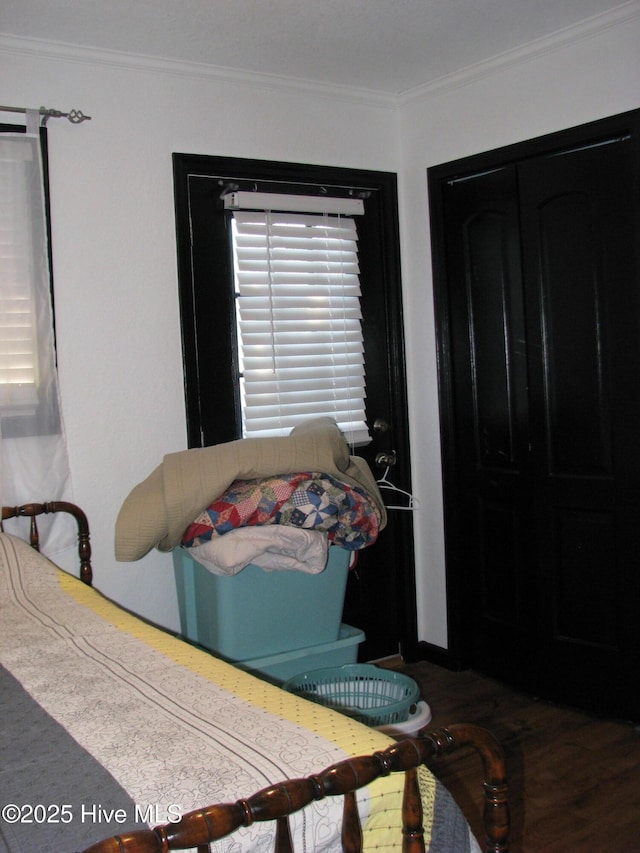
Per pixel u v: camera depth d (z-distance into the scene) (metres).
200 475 2.15
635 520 2.51
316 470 2.26
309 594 2.31
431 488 3.16
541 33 2.56
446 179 2.99
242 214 2.75
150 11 2.22
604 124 2.49
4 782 1.05
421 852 1.01
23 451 2.37
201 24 2.33
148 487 2.25
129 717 1.23
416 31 2.48
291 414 2.84
